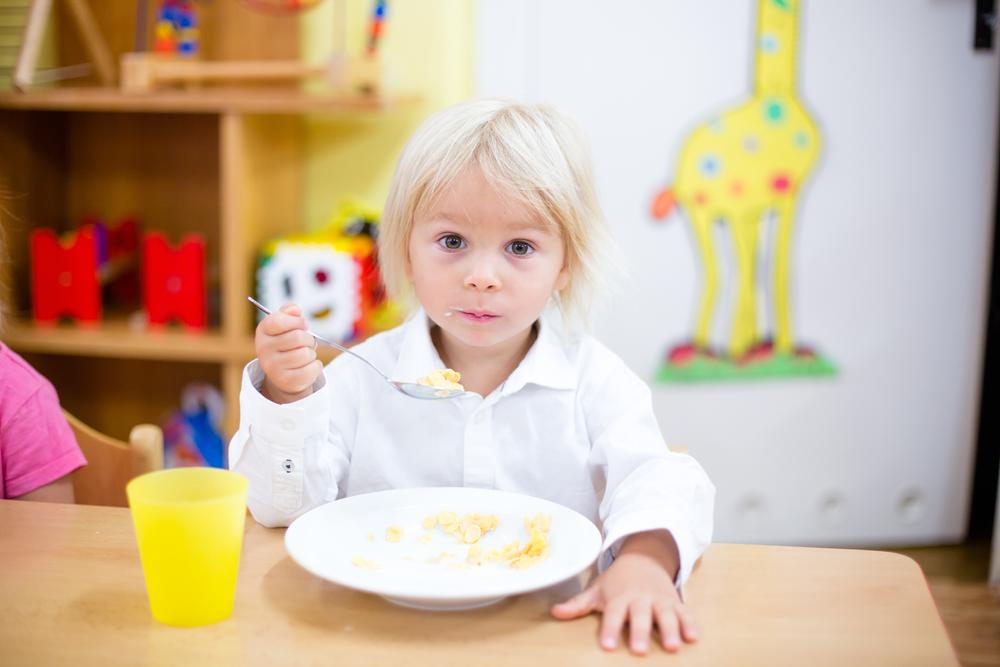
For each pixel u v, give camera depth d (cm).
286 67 201
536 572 79
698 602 79
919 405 232
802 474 233
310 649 71
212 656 70
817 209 224
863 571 85
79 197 239
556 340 113
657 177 221
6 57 212
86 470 119
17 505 97
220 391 239
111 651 70
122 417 246
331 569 76
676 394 229
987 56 220
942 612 204
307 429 92
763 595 81
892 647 73
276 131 220
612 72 218
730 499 233
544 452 109
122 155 237
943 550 235
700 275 225
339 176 226
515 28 217
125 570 83
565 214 103
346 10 221
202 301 214
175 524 71
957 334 230
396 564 83
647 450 99
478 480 109
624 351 228
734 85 219
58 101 201
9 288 213
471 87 220
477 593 72
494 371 113
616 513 91
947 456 234
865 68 219
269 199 219
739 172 222
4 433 116
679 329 227
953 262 227
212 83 226
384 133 224
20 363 121
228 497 73
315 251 203
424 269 102
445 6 216
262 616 75
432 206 101
